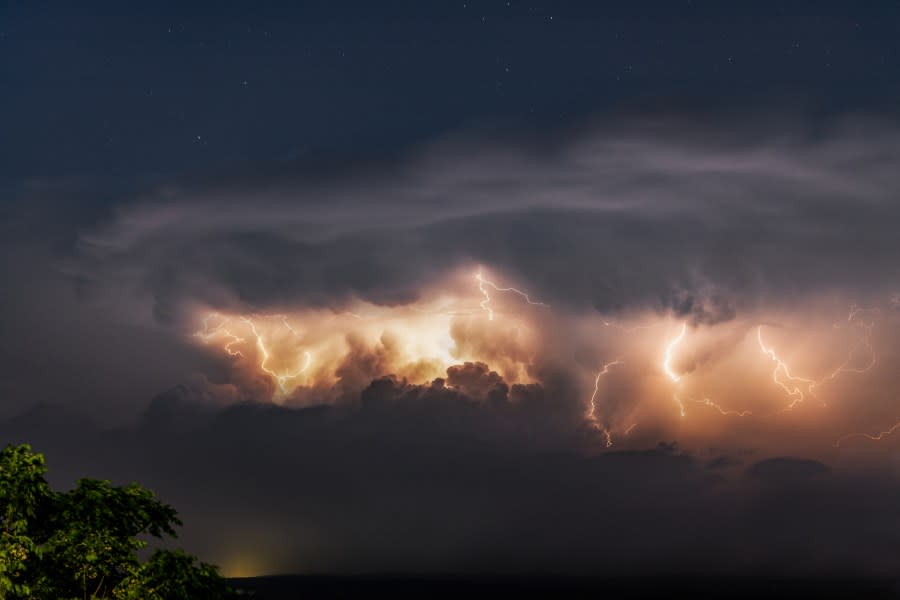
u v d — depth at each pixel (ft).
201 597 58.54
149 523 60.08
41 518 57.21
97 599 56.03
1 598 51.98
